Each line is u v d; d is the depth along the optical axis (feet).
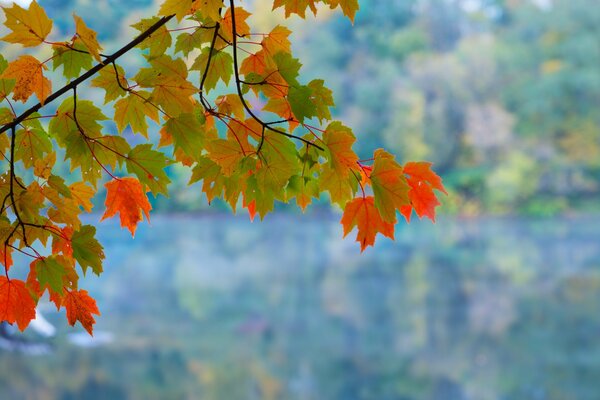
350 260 70.03
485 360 40.81
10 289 3.18
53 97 3.12
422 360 41.24
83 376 33.42
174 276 58.39
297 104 3.19
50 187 3.23
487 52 105.09
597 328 46.19
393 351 42.91
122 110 3.35
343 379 37.88
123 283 55.06
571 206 101.35
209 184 3.39
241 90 3.29
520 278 62.44
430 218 3.28
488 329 46.96
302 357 41.34
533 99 102.99
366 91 101.19
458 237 84.94
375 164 3.07
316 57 106.32
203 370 37.55
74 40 3.14
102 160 3.36
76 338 38.22
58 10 28.02
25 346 25.59
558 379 37.60
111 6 33.22
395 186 3.06
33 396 30.14
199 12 3.44
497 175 98.22
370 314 50.67
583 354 41.39
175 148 3.42
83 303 3.23
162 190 3.37
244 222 86.12
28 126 3.36
